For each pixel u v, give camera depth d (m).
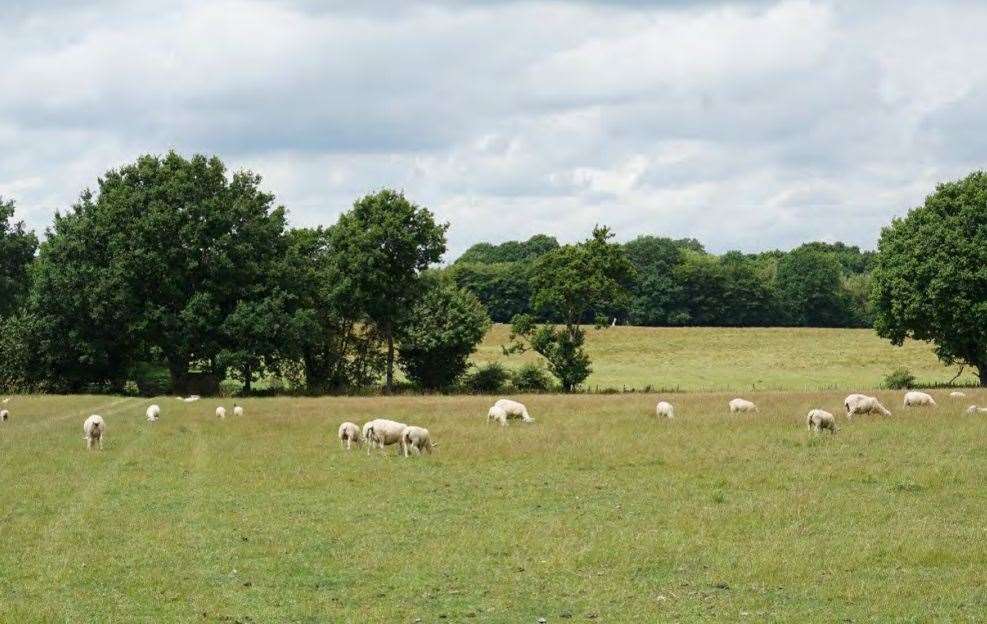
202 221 73.12
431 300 83.44
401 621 13.77
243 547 17.92
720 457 27.84
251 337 72.62
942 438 30.45
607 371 106.75
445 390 80.38
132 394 73.44
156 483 24.73
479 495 23.00
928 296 67.25
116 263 70.44
